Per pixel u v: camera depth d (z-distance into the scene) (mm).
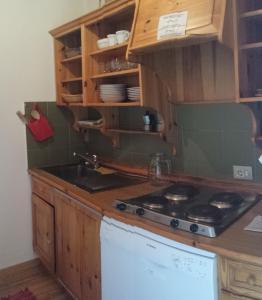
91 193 1906
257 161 1719
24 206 2732
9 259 2684
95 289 1825
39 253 2645
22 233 2738
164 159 2160
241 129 1765
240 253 1075
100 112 2426
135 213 1516
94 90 2340
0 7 2461
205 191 1793
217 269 1164
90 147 2996
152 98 1870
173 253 1263
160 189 1922
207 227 1235
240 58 1355
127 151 2543
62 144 2895
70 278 2135
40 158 2775
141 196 1741
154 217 1425
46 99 2773
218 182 1883
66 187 2068
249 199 1615
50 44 2748
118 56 2271
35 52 2672
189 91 1884
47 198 2422
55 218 2307
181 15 1412
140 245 1411
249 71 1442
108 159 2764
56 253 2344
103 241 1640
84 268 1932
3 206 2621
